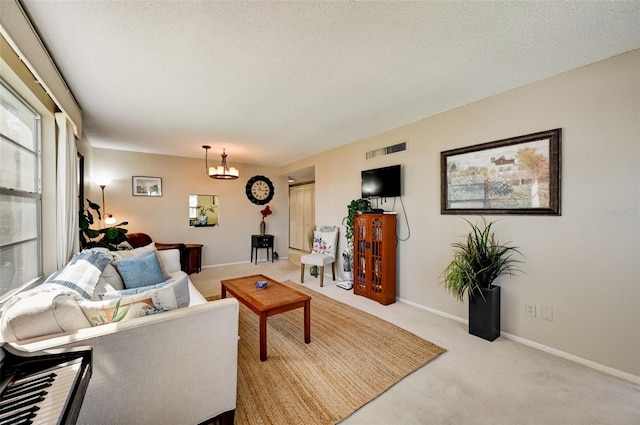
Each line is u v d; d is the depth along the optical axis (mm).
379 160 3869
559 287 2232
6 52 1484
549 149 2264
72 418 710
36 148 2211
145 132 3730
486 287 2514
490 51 1894
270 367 2043
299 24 1584
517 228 2473
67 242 2434
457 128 2926
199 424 1390
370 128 3643
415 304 3383
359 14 1505
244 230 6215
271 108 2898
